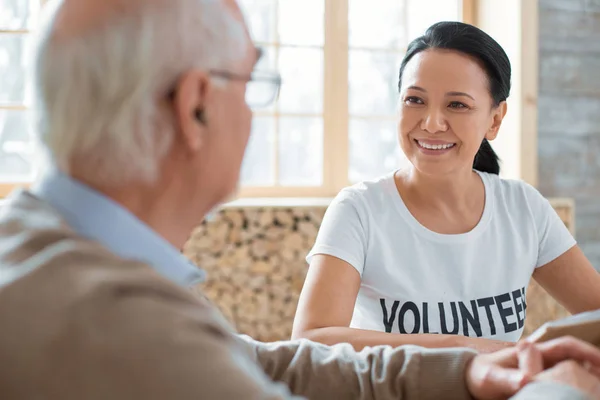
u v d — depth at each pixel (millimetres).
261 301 3670
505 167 4004
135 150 713
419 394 1001
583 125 4047
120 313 606
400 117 1559
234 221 3627
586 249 4074
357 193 1594
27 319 607
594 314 973
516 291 1606
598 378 864
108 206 727
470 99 1511
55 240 682
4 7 3605
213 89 760
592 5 4043
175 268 772
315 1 3975
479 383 941
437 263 1557
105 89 701
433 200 1576
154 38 708
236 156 806
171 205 774
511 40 3932
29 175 3662
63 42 704
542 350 912
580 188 4055
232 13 790
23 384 590
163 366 587
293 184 4000
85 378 583
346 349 1117
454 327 1537
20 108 3627
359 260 1525
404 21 4129
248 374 616
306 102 4004
